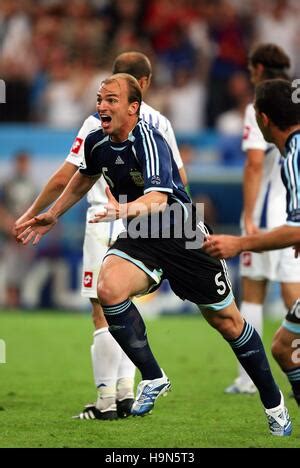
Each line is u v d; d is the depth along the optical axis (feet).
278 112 58.44
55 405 76.28
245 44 196.95
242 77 185.98
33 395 81.20
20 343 114.01
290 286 83.25
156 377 60.95
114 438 62.28
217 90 184.96
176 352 109.60
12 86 176.55
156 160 60.13
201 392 84.02
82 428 66.03
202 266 61.62
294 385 61.98
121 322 60.39
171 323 134.82
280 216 85.10
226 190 147.23
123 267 60.95
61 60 188.44
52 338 118.21
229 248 54.90
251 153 84.69
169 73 190.08
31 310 147.23
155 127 65.72
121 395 71.46
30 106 178.50
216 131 173.47
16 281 146.82
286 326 60.80
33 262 146.51
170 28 195.11
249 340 62.39
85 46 191.72
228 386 87.66
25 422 68.28
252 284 86.43
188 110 182.09
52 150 146.61
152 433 64.23
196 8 199.21
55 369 96.12
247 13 202.90
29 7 196.13
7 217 145.18
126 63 73.31
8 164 146.20
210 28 196.44
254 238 55.11
